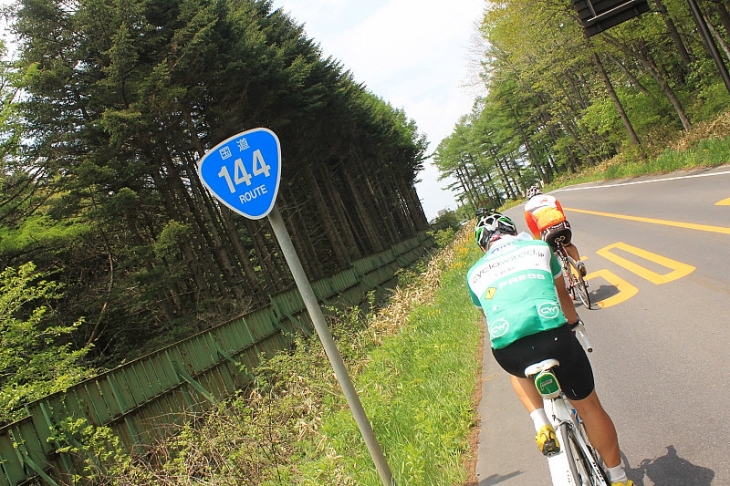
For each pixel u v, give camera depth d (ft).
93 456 30.66
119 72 56.95
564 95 142.61
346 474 18.13
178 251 77.10
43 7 60.29
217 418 29.12
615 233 45.27
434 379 23.63
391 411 21.61
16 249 54.08
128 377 35.58
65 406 30.78
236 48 71.46
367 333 47.06
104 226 62.64
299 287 14.19
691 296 23.52
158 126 65.36
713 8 79.66
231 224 77.51
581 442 9.73
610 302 27.12
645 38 86.22
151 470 26.81
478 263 10.93
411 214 237.66
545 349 9.45
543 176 245.86
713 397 14.39
